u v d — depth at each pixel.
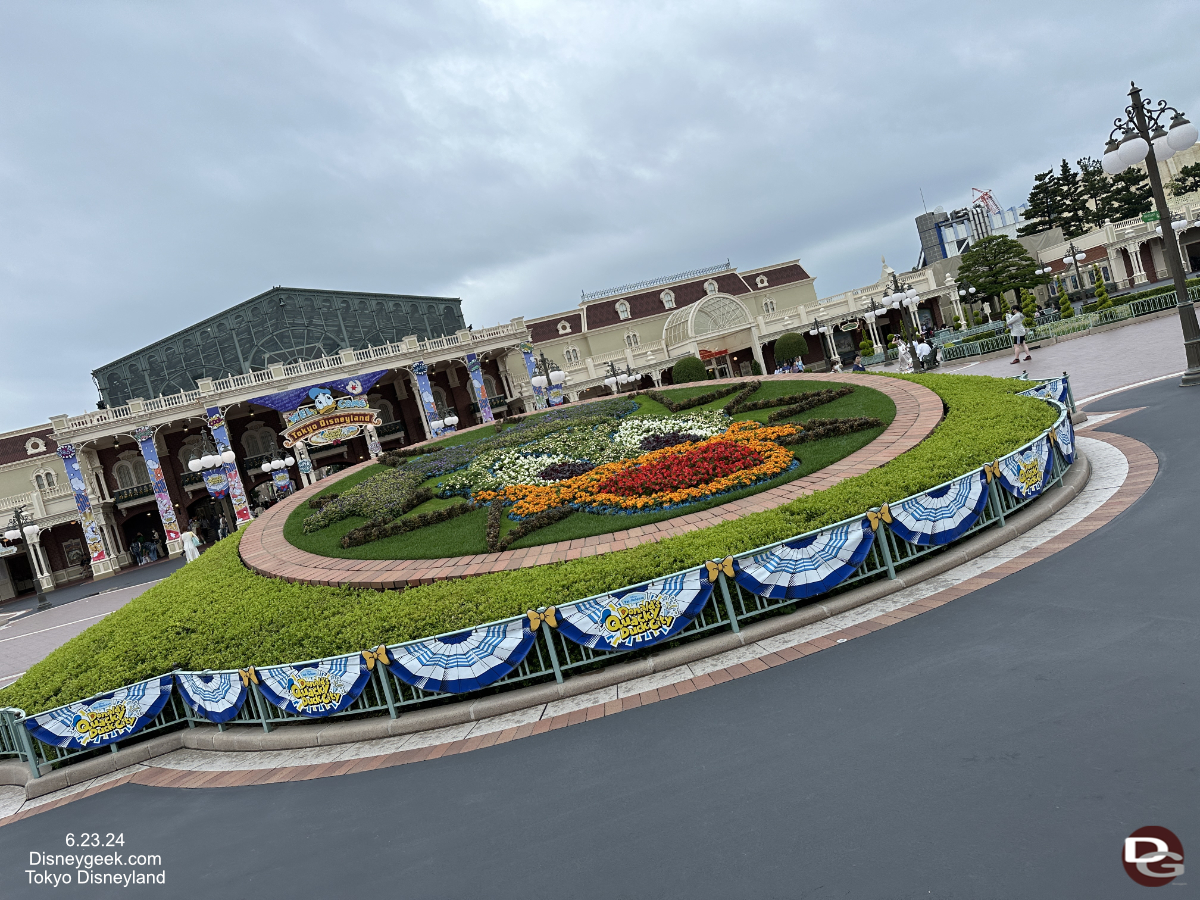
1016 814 3.77
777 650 7.08
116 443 46.88
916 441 11.48
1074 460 10.41
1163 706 4.35
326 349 50.41
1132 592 6.05
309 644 8.88
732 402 18.92
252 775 7.68
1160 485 8.62
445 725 7.55
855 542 7.88
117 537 47.22
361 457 51.28
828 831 4.05
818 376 19.55
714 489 11.50
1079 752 4.14
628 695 6.98
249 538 16.56
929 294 63.69
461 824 5.34
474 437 23.47
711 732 5.70
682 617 7.55
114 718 9.21
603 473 14.14
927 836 3.79
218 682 8.84
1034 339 32.66
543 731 6.69
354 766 7.14
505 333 51.72
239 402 43.72
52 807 8.37
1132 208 70.12
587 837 4.67
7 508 45.38
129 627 11.72
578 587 7.99
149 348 49.31
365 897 4.67
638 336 63.12
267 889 5.10
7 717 9.56
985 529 8.79
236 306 48.47
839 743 4.97
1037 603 6.41
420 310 55.88
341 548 13.34
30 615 31.77
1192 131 12.82
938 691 5.32
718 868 3.98
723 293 60.88
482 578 9.33
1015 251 56.25
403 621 8.51
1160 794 3.63
